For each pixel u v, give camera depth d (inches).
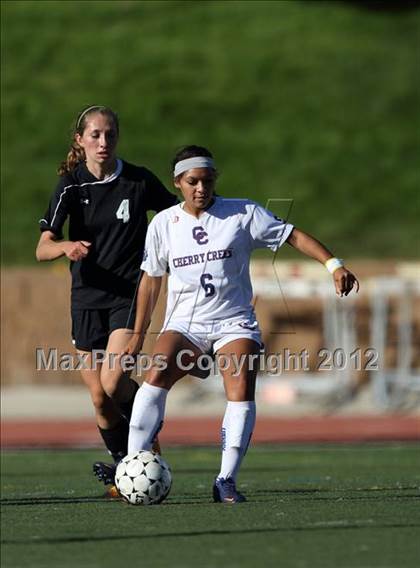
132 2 4904.0
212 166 1033.5
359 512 992.2
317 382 2628.0
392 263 2888.8
